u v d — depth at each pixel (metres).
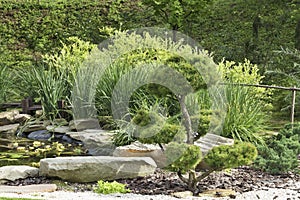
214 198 5.04
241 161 5.23
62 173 5.69
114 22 14.17
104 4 14.88
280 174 6.02
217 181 5.72
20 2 14.95
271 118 9.33
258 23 13.04
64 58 9.40
